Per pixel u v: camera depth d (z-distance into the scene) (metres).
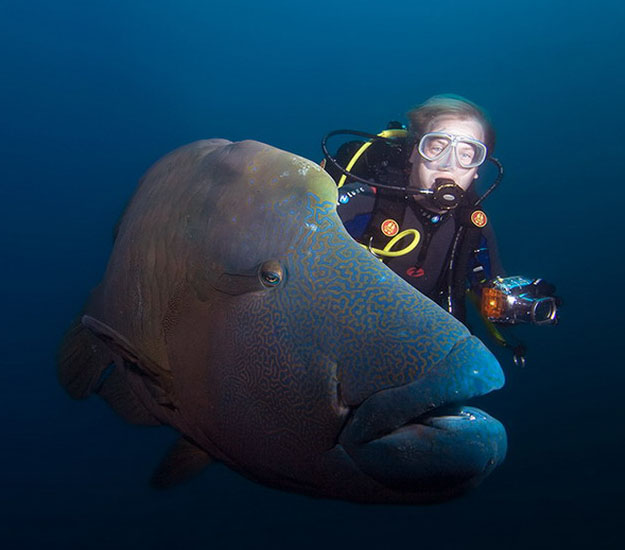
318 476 1.51
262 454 1.57
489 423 1.41
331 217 1.54
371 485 1.46
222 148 1.80
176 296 1.70
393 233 2.74
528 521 6.16
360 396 1.36
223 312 1.58
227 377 1.56
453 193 2.64
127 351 1.76
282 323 1.46
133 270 1.87
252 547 5.62
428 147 2.80
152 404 2.13
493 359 1.35
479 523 6.20
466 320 3.12
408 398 1.30
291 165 1.61
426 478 1.38
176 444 2.43
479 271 3.15
